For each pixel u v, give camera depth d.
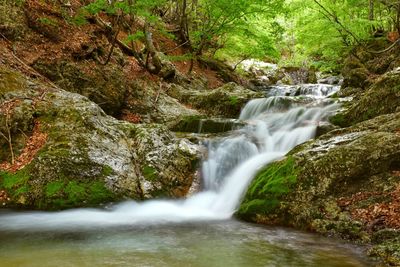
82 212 7.17
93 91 11.79
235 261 4.66
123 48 15.45
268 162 8.28
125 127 9.41
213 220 6.92
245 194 7.44
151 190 8.02
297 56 24.83
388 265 4.54
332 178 6.58
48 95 9.66
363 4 15.56
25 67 10.65
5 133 8.30
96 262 4.47
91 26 14.16
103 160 8.05
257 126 11.15
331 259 4.79
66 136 8.24
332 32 15.34
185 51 19.86
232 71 21.70
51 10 13.01
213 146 9.59
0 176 7.70
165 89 14.98
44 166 7.57
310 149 7.39
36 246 5.13
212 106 14.39
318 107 11.63
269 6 15.93
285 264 4.60
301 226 6.27
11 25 11.39
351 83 13.75
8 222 6.38
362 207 6.01
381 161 6.54
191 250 5.07
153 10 19.12
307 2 14.96
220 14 16.59
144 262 4.51
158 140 9.05
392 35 16.95
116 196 7.60
